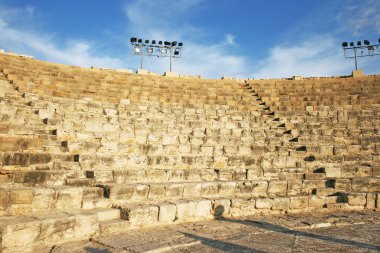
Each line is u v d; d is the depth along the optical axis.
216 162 11.60
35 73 18.48
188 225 7.68
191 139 13.88
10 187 6.80
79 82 19.33
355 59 29.94
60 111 13.83
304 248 5.93
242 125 17.20
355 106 19.11
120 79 21.95
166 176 9.72
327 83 24.09
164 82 23.16
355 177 11.63
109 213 7.02
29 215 5.99
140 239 6.21
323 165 12.61
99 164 9.50
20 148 8.88
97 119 14.13
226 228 7.50
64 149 10.20
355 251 5.78
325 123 16.98
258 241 6.39
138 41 31.50
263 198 9.41
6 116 10.88
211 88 22.97
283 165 12.35
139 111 16.52
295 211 9.64
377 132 15.66
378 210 10.08
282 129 16.52
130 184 8.22
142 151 11.85
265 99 21.53
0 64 17.91
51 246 5.62
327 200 10.09
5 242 5.01
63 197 6.81
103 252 5.39
